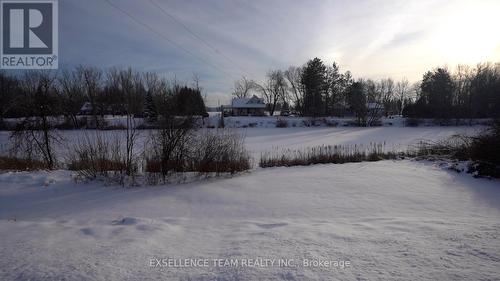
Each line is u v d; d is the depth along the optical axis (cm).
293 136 3581
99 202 682
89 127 3356
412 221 466
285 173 1060
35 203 677
